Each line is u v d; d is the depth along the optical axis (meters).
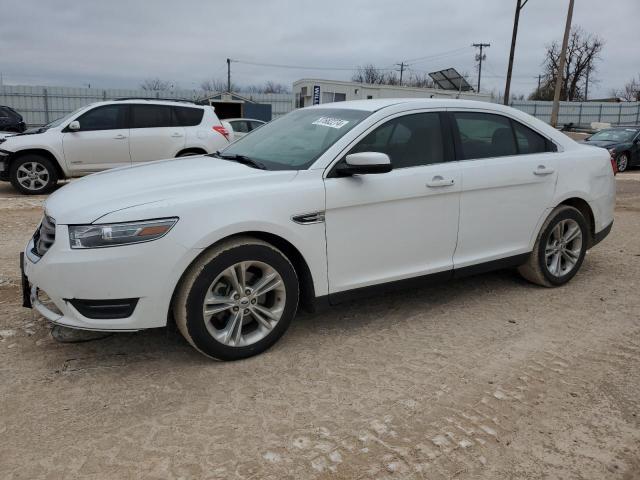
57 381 3.26
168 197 3.26
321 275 3.72
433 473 2.54
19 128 19.17
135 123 10.53
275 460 2.59
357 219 3.79
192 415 2.94
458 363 3.59
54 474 2.47
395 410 3.03
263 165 3.85
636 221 8.52
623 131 18.31
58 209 3.33
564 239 5.04
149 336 3.88
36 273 3.24
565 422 2.96
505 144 4.63
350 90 32.19
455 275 4.39
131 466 2.53
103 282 3.09
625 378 3.45
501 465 2.61
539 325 4.23
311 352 3.70
